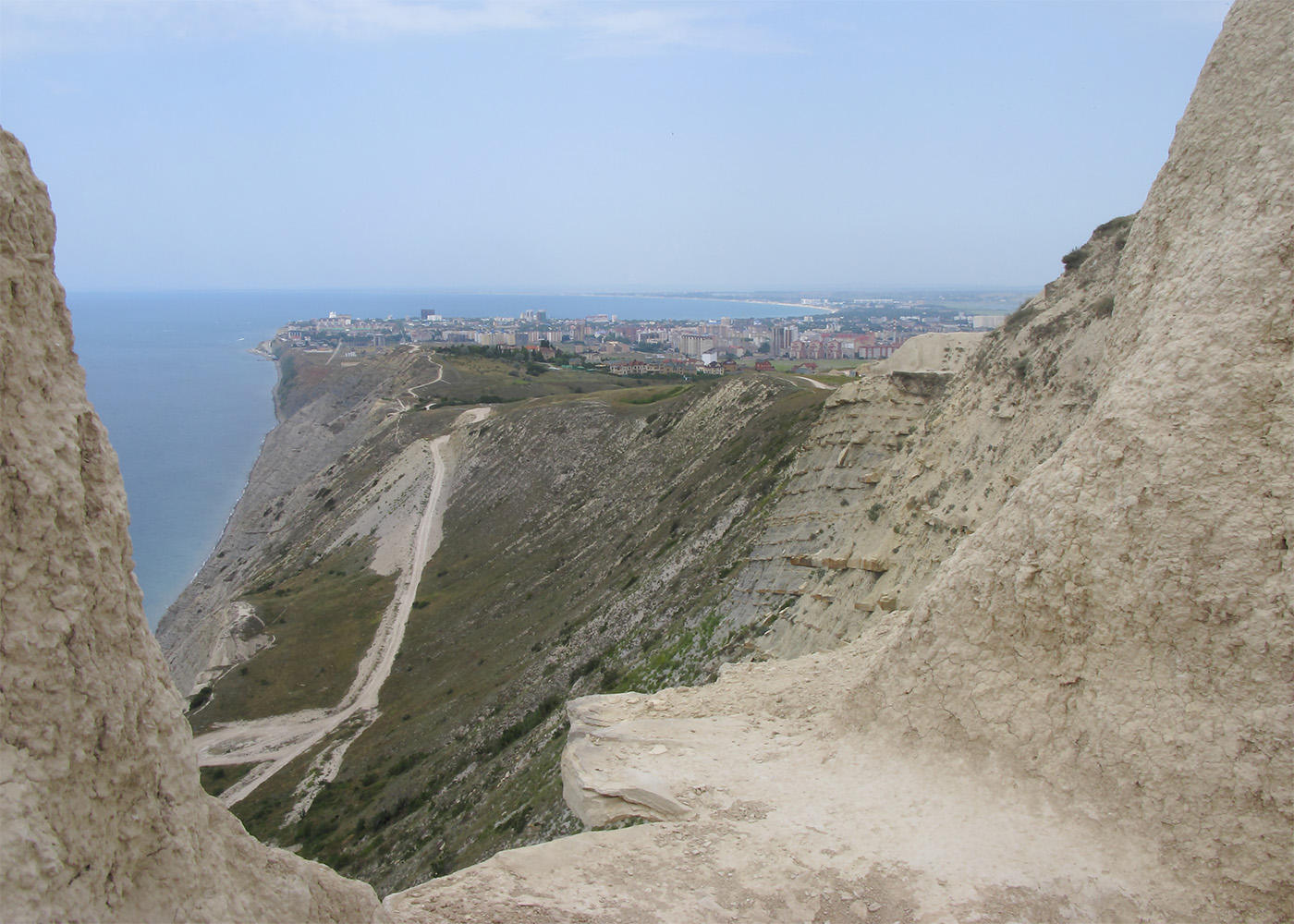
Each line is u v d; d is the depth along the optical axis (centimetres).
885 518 2328
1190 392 875
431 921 714
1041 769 870
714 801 948
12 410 522
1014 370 1986
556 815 2278
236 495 12581
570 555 6109
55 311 582
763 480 4300
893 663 1041
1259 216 916
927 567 1950
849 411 3109
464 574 6756
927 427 2342
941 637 995
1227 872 740
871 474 2784
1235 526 822
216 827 601
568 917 732
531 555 6538
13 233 541
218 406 19938
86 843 496
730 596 3103
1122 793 816
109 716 527
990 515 1783
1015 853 794
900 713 1003
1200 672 821
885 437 2914
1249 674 792
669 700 1329
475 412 10719
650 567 4556
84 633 527
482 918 722
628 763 1073
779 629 2517
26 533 510
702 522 4569
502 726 3719
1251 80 1052
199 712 5216
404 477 9006
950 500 1986
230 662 5872
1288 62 1007
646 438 7331
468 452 9075
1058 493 941
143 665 572
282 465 12594
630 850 851
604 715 1295
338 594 6806
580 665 3831
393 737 4381
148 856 541
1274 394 842
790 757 1040
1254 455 836
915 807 881
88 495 567
